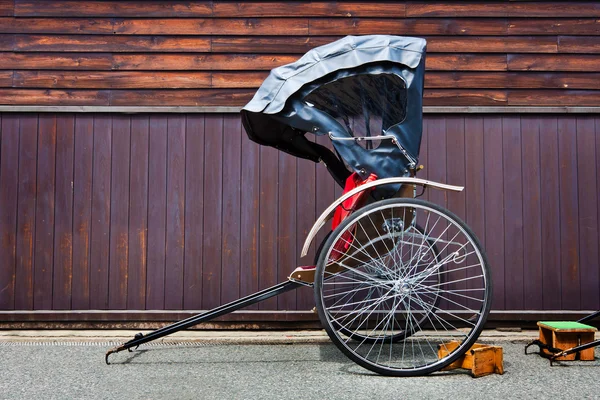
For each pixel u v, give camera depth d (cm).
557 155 409
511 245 404
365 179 305
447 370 302
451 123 410
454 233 404
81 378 290
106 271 403
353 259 315
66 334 389
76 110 405
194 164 407
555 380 282
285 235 405
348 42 304
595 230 405
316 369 308
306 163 407
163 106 411
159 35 416
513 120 410
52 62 414
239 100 413
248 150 408
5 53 413
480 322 292
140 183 407
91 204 405
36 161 405
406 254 394
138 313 398
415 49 302
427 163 408
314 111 300
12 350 350
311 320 399
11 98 411
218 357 335
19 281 401
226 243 405
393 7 417
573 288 402
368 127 321
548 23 417
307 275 312
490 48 415
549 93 414
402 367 288
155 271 403
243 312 398
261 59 415
